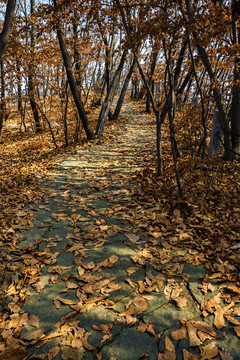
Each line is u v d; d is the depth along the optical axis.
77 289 2.17
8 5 3.86
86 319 1.87
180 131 8.66
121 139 9.13
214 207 3.80
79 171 5.81
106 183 4.86
